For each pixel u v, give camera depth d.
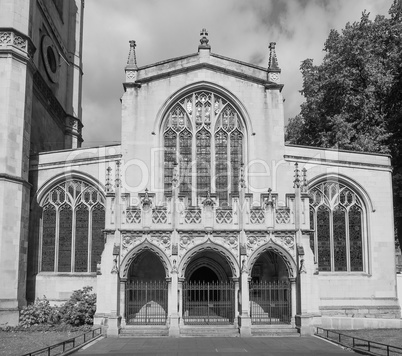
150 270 33.44
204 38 38.12
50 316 31.16
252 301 33.44
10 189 31.77
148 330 28.36
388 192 37.16
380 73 41.38
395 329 30.20
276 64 37.91
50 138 43.56
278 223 30.11
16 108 32.91
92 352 22.28
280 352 22.17
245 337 27.52
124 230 29.47
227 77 37.41
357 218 37.00
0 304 30.16
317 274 29.61
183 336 27.80
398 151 42.97
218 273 33.59
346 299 35.50
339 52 43.38
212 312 33.38
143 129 36.50
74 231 35.62
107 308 28.77
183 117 37.38
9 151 32.12
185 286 31.30
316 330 28.58
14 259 31.44
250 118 37.00
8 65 32.75
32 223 35.47
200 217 29.81
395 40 43.06
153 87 37.00
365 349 22.30
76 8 51.81
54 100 44.19
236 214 29.97
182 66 37.53
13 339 26.00
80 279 34.91
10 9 33.38
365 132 42.09
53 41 45.00
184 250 29.42
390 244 36.62
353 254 36.53
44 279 34.91
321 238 36.34
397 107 43.53
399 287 37.44
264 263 34.41
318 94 44.00
